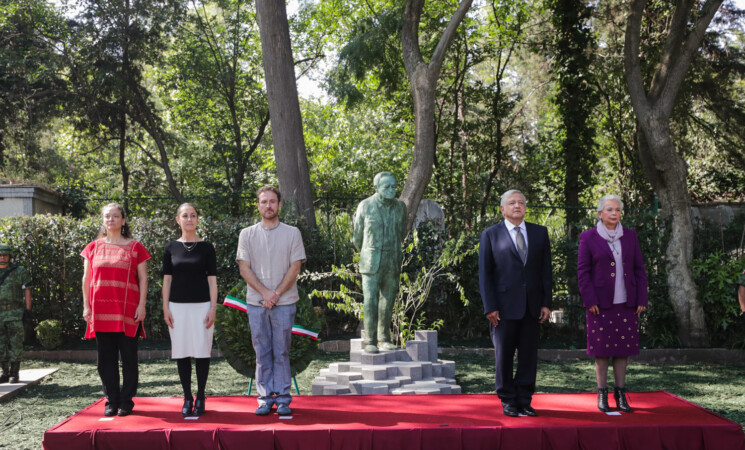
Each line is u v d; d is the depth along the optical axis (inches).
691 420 184.4
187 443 175.5
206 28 815.7
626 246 200.7
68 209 536.4
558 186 693.9
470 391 291.7
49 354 386.3
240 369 257.8
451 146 671.8
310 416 192.7
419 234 437.4
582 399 217.0
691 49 415.2
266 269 197.3
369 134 917.8
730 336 418.3
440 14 656.4
